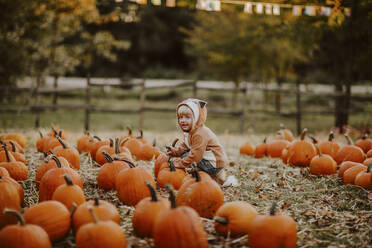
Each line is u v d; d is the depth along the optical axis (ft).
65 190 10.81
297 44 38.45
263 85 62.59
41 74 44.78
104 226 8.51
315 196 13.83
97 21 45.19
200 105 14.05
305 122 51.29
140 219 9.75
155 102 70.79
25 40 40.83
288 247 8.70
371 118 40.81
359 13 32.68
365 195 13.38
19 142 21.47
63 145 16.34
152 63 121.80
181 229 8.38
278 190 14.66
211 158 14.08
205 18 51.55
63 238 9.68
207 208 10.85
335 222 11.26
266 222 8.84
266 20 35.88
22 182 14.40
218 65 56.24
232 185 14.97
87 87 39.14
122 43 54.49
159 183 13.58
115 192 13.83
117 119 54.08
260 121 52.13
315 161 16.66
